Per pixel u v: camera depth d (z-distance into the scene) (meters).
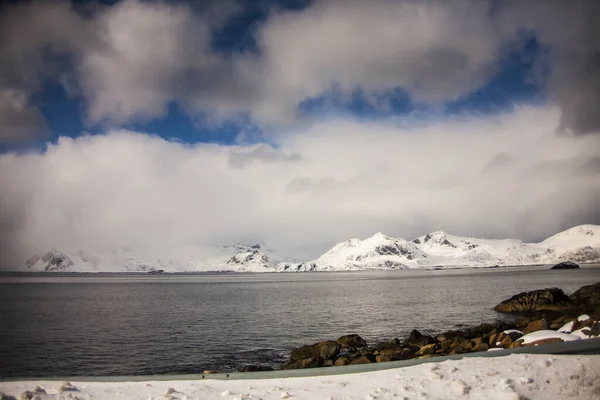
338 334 43.50
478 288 114.00
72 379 12.77
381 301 81.62
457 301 77.88
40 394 10.95
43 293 139.00
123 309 79.00
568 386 9.45
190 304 88.50
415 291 108.56
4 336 46.84
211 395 10.38
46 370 31.17
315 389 10.25
